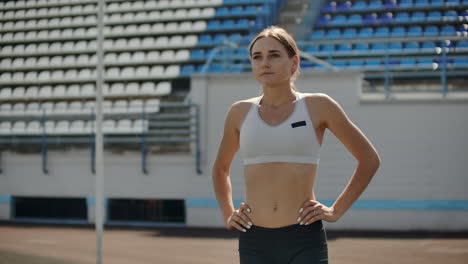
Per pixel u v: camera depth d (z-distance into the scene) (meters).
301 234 2.15
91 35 17.95
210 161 9.66
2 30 18.59
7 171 10.59
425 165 8.99
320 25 16.98
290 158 2.18
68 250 7.15
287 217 2.17
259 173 2.21
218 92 9.68
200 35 17.48
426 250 7.01
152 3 18.47
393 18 16.88
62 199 10.57
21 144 10.74
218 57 11.06
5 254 6.83
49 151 10.38
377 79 13.15
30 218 10.65
